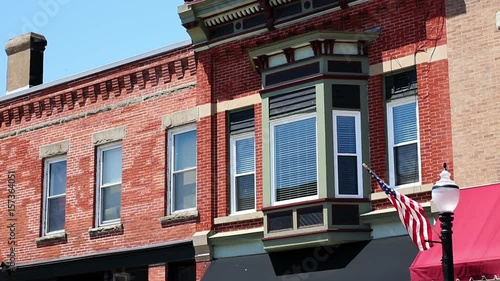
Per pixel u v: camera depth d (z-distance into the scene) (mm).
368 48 20906
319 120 20562
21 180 27891
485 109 18656
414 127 20047
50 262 26219
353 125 20672
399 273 18562
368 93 20750
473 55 19047
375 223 19984
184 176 24188
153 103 24953
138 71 25266
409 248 19062
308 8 21875
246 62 23000
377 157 20359
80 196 26156
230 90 23234
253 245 22000
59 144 27047
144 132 25016
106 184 25859
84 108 26641
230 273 21844
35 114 27922
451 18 19531
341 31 20703
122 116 25625
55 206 27141
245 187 22734
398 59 20281
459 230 17578
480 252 16766
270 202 21328
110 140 25750
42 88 27562
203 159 23406
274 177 21422
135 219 24688
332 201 20156
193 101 24000
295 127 21219
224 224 22703
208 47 23656
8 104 28547
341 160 20484
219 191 23031
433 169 19312
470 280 16688
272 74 21859
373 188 20312
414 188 19438
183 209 24016
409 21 20234
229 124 23297
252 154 22750
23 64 30141
